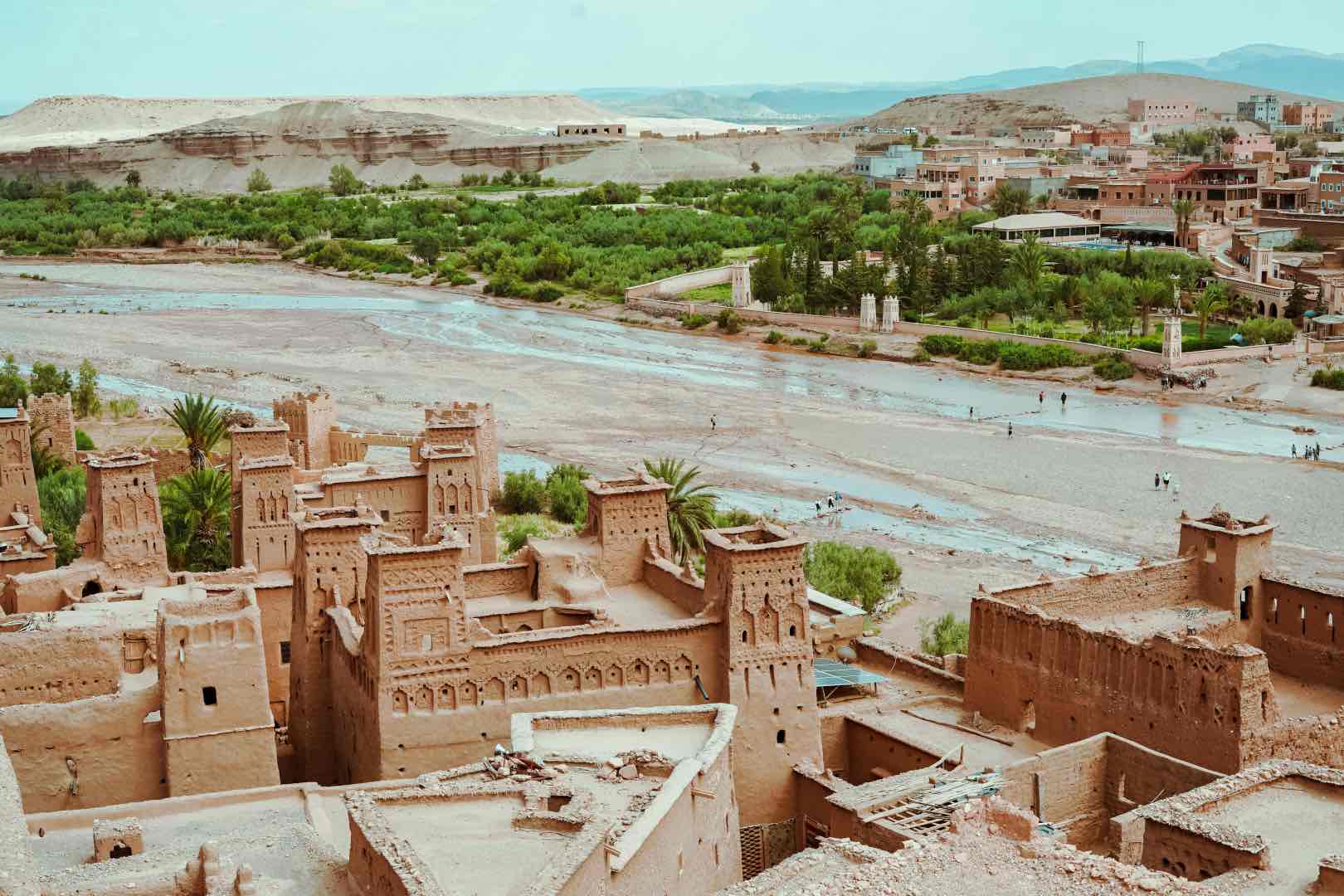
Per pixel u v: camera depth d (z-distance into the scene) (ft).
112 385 568.41
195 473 289.12
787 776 178.19
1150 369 568.82
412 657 165.37
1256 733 164.86
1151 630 198.18
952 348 627.46
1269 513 392.27
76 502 304.09
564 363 630.74
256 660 163.63
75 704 158.81
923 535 377.09
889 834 146.92
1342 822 133.80
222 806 146.82
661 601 195.83
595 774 135.23
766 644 177.17
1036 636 188.44
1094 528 383.24
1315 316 630.33
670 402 549.54
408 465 246.68
